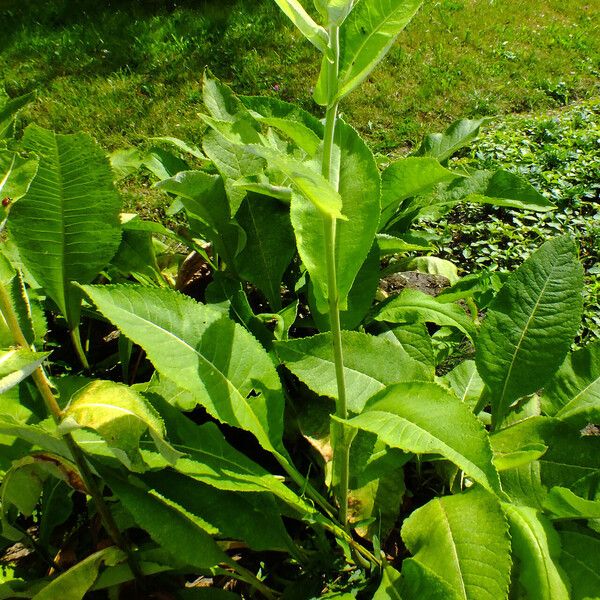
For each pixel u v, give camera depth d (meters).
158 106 5.23
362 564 1.66
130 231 2.31
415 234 2.62
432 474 2.05
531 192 2.29
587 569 1.49
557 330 1.77
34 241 1.90
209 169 2.54
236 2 7.14
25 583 1.53
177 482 1.48
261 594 1.71
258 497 1.54
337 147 1.50
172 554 1.40
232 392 1.44
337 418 1.36
